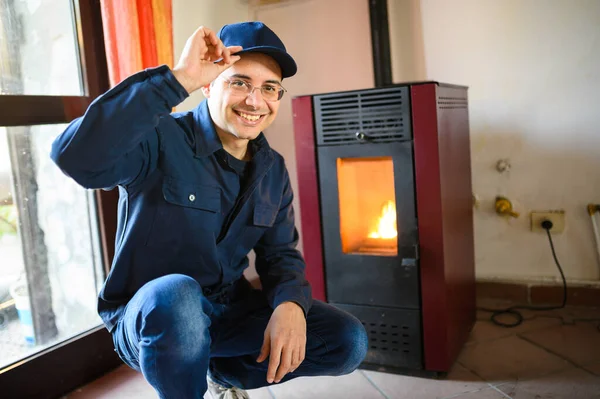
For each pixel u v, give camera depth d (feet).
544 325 6.60
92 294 6.27
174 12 6.73
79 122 3.00
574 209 6.93
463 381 5.44
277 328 3.73
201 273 3.86
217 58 3.39
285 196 4.39
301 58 8.09
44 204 6.09
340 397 5.24
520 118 7.00
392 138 5.32
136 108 3.01
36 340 6.05
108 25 5.20
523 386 5.26
